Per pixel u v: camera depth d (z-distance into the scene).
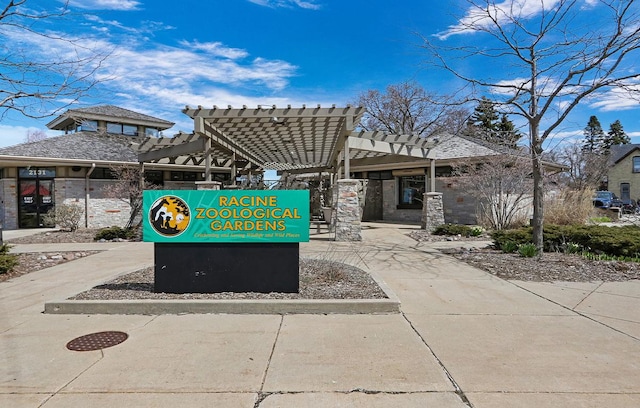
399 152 13.44
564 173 22.70
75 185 16.64
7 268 7.30
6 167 17.41
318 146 15.13
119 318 4.73
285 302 4.88
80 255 9.69
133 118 21.12
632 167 39.91
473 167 13.89
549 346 3.80
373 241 11.57
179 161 17.28
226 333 4.20
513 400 2.81
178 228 5.42
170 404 2.79
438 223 14.42
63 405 2.79
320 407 2.75
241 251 5.48
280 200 5.45
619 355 3.58
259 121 10.32
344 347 3.80
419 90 32.50
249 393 2.94
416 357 3.56
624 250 8.05
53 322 4.59
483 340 3.97
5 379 3.18
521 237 9.42
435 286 6.23
